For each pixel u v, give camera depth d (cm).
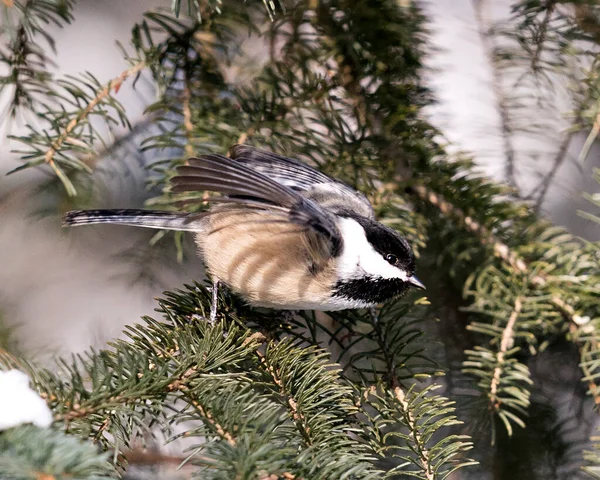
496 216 786
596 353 696
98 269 1043
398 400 588
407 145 807
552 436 820
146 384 520
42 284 1038
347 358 843
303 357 641
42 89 767
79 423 499
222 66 829
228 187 598
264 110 797
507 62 867
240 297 722
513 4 888
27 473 396
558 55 839
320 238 682
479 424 746
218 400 522
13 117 753
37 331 985
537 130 884
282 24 825
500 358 682
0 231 991
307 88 810
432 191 807
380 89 822
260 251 685
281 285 692
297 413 562
